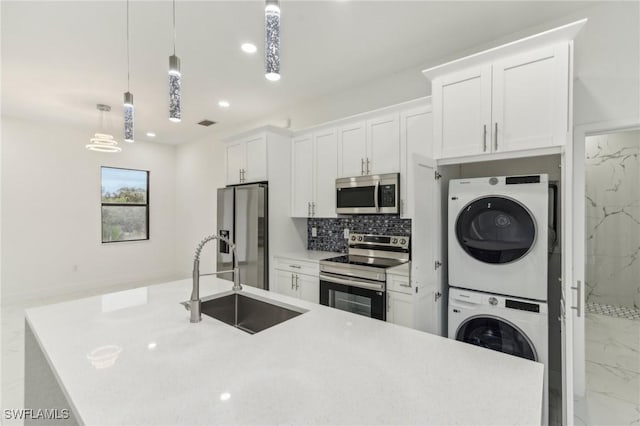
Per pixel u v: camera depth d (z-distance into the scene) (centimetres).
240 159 395
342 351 116
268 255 356
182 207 619
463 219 221
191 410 82
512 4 213
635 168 411
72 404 85
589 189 437
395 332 135
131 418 79
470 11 220
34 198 463
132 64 288
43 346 120
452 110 216
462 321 220
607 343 315
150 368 103
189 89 349
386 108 288
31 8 208
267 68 116
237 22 228
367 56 280
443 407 83
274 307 182
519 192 202
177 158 632
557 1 210
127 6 208
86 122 471
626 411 206
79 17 220
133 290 203
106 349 117
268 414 80
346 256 338
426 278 210
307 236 407
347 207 317
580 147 220
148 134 546
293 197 381
